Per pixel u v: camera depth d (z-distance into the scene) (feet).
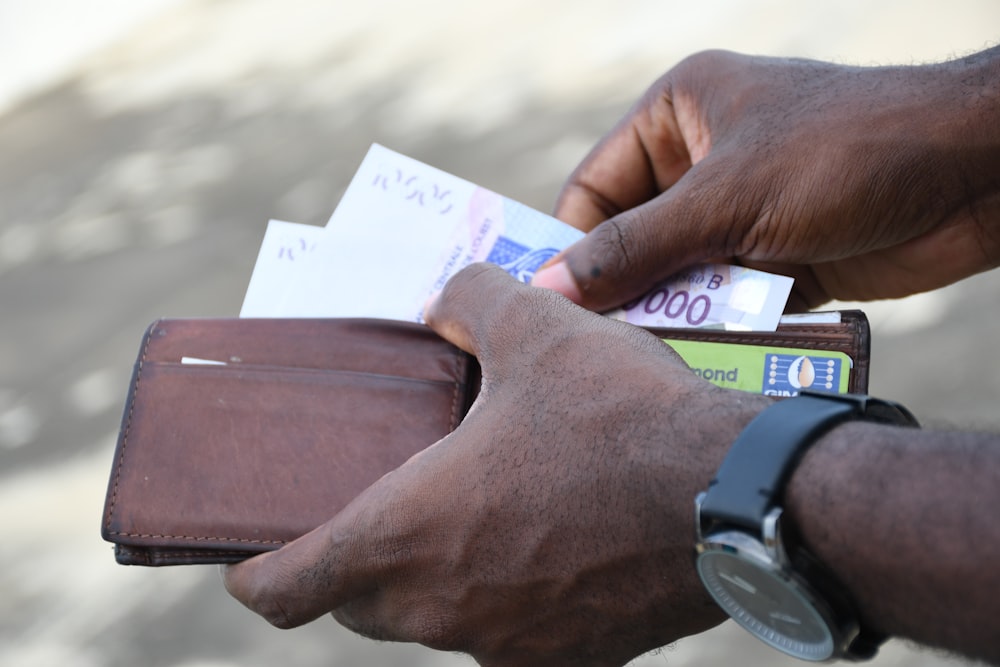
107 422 12.30
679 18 17.97
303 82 18.79
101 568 10.27
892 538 2.35
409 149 15.93
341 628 9.29
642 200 5.25
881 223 4.21
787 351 3.91
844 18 17.06
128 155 17.95
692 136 4.73
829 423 2.60
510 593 3.26
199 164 17.01
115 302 14.23
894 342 11.03
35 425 12.38
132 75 20.83
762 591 2.60
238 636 9.39
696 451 2.80
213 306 13.84
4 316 14.29
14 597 10.07
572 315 3.40
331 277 4.60
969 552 2.24
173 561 3.85
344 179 15.78
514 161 15.10
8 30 22.34
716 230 4.23
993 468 2.29
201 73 20.13
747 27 17.35
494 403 3.32
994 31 16.03
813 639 2.58
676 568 2.90
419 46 18.93
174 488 3.83
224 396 3.91
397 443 3.90
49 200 17.20
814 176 4.13
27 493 11.38
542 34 18.33
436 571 3.33
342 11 21.07
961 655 2.34
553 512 3.08
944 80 4.13
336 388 3.94
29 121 19.94
